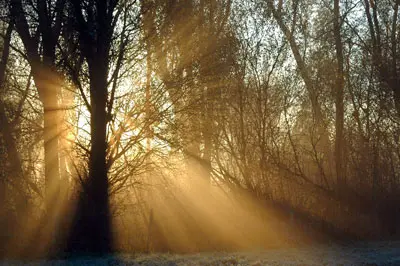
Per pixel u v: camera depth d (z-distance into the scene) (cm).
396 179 2666
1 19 1948
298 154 2545
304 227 2289
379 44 2730
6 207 1947
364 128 2694
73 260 1677
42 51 1964
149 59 2017
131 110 1966
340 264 1606
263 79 2394
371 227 2488
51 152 1969
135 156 1967
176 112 2047
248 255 1827
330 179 2578
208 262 1633
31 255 1783
